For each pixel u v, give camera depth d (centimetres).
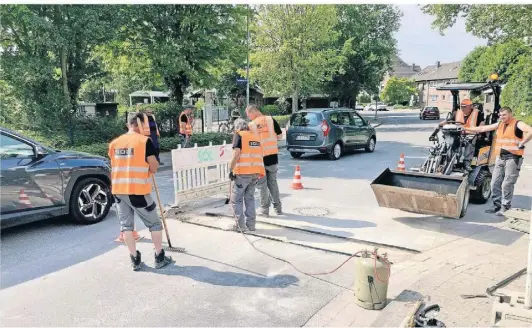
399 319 357
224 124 2191
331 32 2588
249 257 522
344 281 453
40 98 1373
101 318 376
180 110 1814
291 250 546
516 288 412
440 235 596
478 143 790
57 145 1323
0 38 1341
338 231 612
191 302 406
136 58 1830
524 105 2855
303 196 843
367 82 3653
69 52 1432
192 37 1725
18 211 578
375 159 1392
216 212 719
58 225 661
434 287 418
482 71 4538
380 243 561
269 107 3231
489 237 588
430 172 747
